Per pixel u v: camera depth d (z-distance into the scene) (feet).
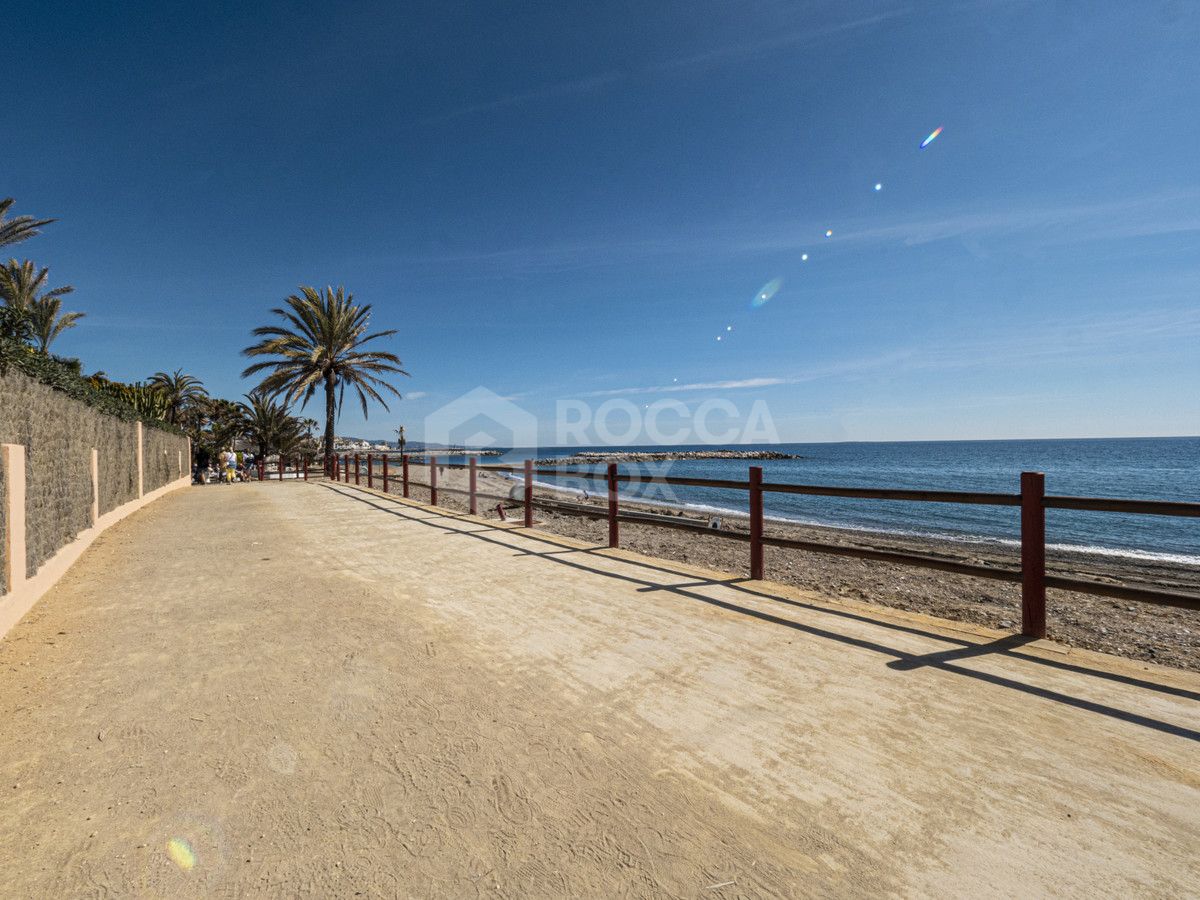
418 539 22.43
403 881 4.78
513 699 8.19
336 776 6.33
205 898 4.61
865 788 5.96
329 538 23.04
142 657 10.05
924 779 6.10
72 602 13.76
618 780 6.18
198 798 5.96
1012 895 4.50
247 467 89.25
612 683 8.68
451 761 6.59
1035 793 5.82
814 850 5.07
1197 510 7.96
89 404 23.48
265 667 9.52
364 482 65.62
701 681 8.70
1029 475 10.25
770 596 13.43
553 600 13.32
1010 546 35.06
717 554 29.09
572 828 5.41
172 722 7.63
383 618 12.15
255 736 7.23
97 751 6.91
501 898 4.58
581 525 39.78
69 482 19.10
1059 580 9.91
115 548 21.43
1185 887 4.54
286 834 5.38
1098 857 4.90
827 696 8.11
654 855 5.04
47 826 5.52
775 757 6.59
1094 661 9.19
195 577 16.33
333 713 7.83
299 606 13.15
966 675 8.76
